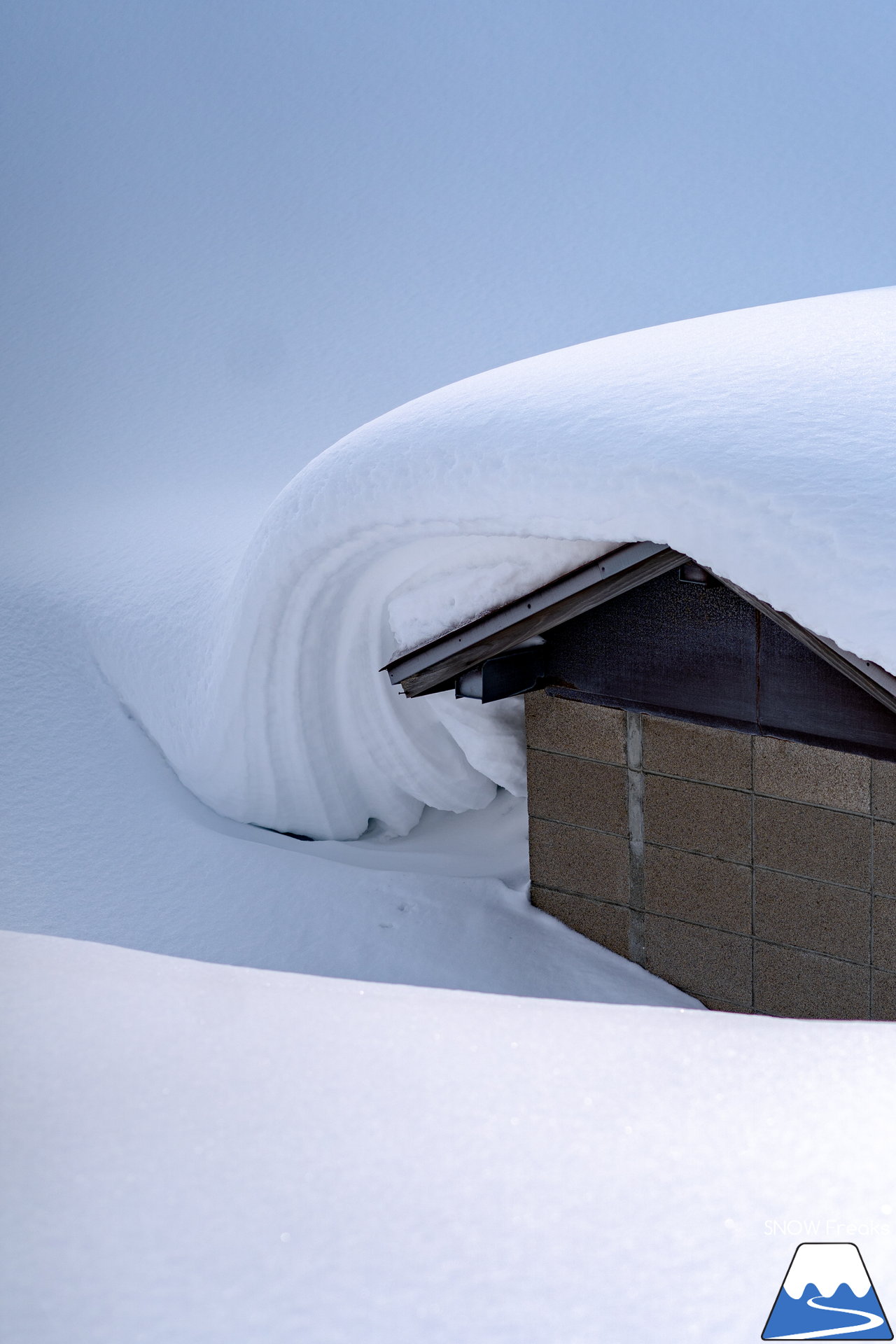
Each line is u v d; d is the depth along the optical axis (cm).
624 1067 224
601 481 472
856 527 404
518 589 568
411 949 666
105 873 762
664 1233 171
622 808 615
